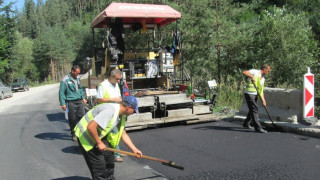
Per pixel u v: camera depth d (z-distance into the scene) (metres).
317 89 10.28
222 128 7.20
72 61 75.88
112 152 3.79
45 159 5.52
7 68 35.62
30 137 7.40
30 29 125.00
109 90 5.18
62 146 6.40
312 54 12.20
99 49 8.33
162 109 7.51
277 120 7.15
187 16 13.66
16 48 39.88
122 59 7.94
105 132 3.40
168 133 6.96
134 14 7.42
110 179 3.84
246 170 4.38
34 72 59.19
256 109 6.62
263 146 5.55
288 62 11.89
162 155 5.30
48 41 63.69
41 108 13.96
